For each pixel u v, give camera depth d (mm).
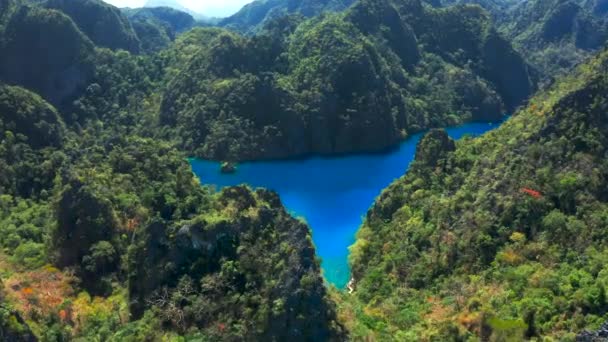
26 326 50000
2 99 108375
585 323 47719
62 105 151000
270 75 148750
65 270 68812
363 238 82812
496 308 54062
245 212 63250
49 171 98375
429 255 69250
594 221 60250
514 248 62062
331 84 151375
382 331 56281
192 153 143125
